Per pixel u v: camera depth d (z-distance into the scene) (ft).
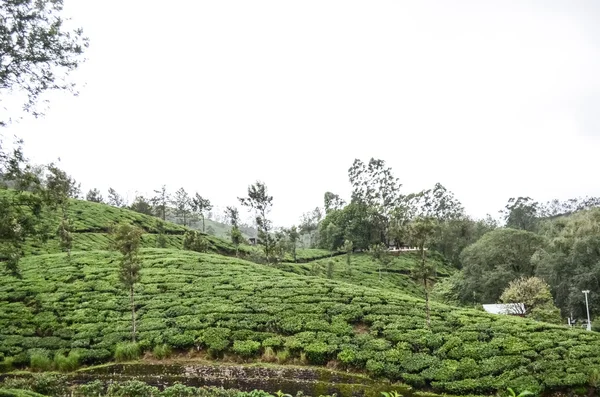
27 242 191.52
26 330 111.45
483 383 85.15
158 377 92.73
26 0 59.11
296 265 256.52
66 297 128.67
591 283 184.24
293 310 117.29
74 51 63.72
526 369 87.71
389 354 96.22
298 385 89.61
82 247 203.21
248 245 316.40
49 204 71.56
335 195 435.12
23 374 93.50
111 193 425.28
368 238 347.97
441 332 104.22
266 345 102.53
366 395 85.97
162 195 409.08
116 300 126.62
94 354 100.89
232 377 93.20
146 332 108.99
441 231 330.95
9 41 58.44
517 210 419.33
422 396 84.94
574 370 85.15
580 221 206.59
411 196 376.48
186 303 123.24
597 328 144.56
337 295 127.24
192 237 221.05
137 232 112.98
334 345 100.42
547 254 204.33
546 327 105.60
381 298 125.90
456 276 238.27
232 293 129.59
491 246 230.27
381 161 363.56
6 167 62.34
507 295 168.25
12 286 135.33
